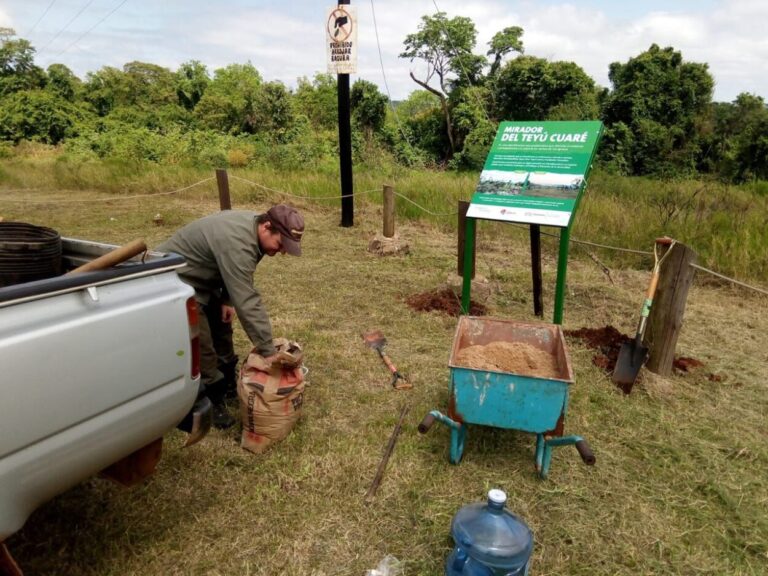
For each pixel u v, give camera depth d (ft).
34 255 7.11
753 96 88.38
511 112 109.60
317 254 24.75
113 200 38.50
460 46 111.14
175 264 7.03
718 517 8.98
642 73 88.74
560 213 13.69
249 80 150.92
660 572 7.86
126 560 7.72
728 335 16.44
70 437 5.58
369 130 108.78
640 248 23.93
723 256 21.53
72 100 130.31
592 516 8.88
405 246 24.97
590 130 14.48
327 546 8.13
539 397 8.93
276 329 15.92
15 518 5.27
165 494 9.04
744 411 12.21
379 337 15.20
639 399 12.61
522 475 9.84
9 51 122.21
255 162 69.56
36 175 48.01
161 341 6.57
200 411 7.77
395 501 9.10
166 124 114.52
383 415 11.66
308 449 10.35
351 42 27.50
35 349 5.12
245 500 9.00
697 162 87.40
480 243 26.78
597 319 17.69
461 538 7.30
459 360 10.12
